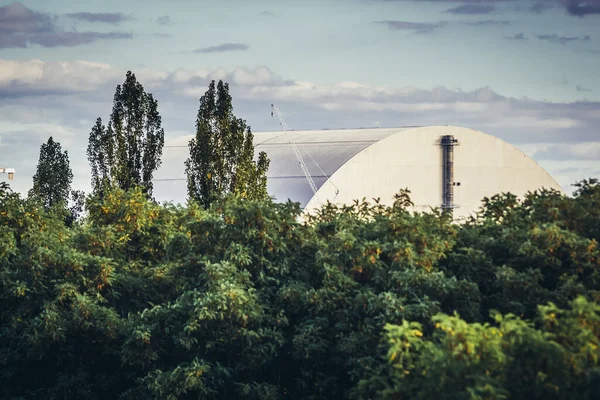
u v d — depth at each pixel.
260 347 112.44
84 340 123.19
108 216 138.88
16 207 134.88
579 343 80.06
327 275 112.38
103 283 123.56
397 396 83.12
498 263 114.56
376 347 105.12
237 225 118.31
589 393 76.00
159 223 136.88
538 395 77.94
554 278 108.69
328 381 113.44
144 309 119.25
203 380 111.62
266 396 112.38
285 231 119.75
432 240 113.44
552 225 106.88
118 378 124.00
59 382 121.88
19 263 124.00
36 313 124.00
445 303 105.69
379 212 133.12
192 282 119.75
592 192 117.94
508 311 104.31
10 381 125.75
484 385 75.81
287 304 116.06
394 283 108.81
